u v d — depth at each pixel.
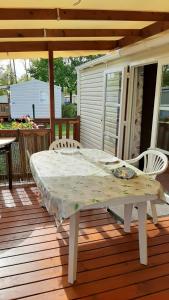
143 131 5.12
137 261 2.35
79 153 3.34
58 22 3.03
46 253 2.43
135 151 5.15
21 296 1.93
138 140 5.14
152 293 1.98
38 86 14.33
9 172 3.95
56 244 2.57
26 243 2.58
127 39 3.95
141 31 3.55
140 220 2.24
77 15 2.63
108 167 2.73
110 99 5.32
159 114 3.75
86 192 2.05
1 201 3.57
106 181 2.30
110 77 5.25
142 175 2.47
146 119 5.07
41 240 2.64
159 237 2.72
